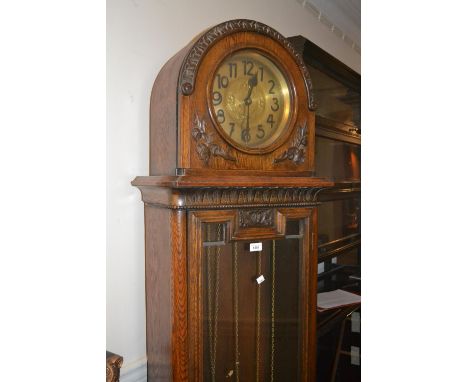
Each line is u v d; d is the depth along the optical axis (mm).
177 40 1358
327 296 1864
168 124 1056
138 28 1229
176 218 996
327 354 1763
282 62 1173
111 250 1176
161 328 1073
